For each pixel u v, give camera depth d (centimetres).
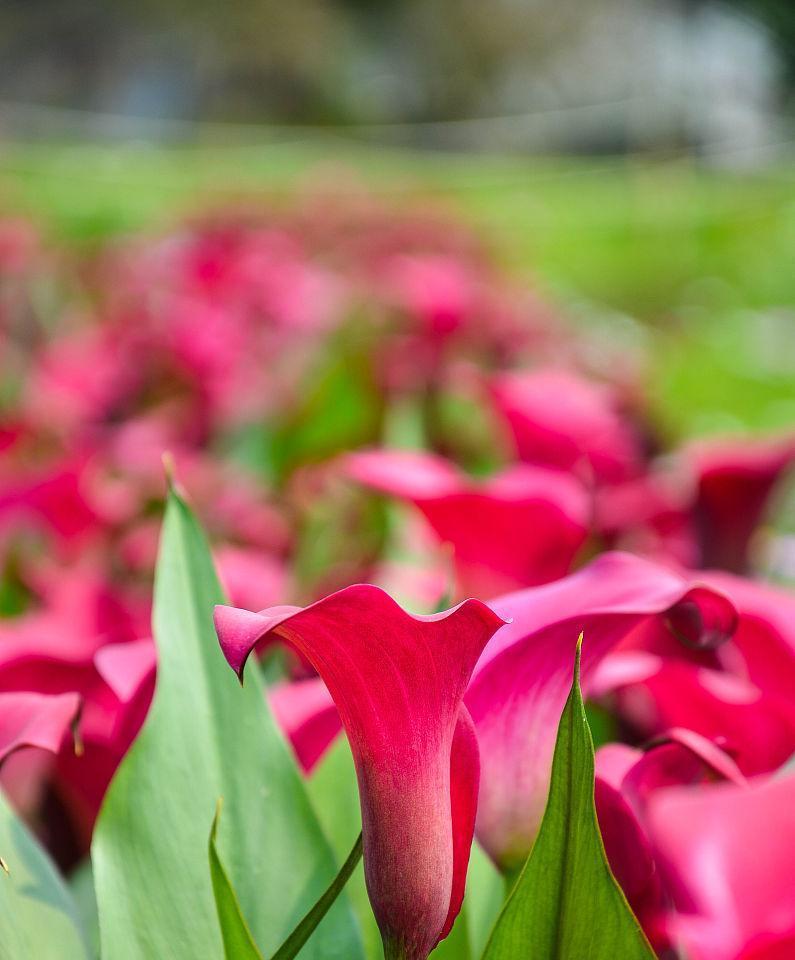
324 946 58
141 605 91
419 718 50
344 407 195
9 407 221
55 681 68
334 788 65
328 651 49
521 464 110
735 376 433
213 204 635
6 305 296
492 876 63
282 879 59
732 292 684
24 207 621
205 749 60
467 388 191
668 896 56
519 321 265
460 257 429
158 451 158
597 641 57
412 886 50
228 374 193
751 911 52
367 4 2414
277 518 156
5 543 130
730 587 70
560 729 50
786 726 68
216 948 57
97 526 136
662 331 586
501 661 56
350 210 546
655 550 106
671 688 70
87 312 327
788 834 53
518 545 82
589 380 248
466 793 51
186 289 270
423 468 87
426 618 48
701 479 89
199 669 61
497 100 2397
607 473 109
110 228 588
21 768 76
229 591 97
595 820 50
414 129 2348
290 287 270
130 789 58
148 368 195
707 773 61
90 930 66
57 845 70
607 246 842
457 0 2381
